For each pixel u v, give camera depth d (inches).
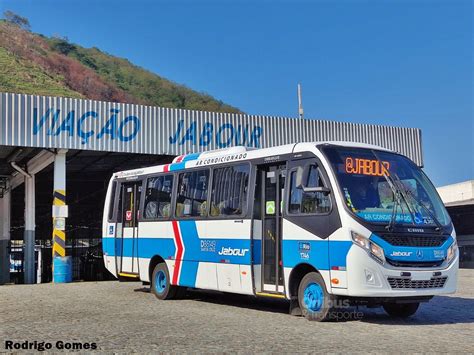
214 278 494.6
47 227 1477.6
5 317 443.5
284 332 366.6
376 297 376.8
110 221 653.3
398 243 385.1
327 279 392.8
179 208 548.4
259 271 456.4
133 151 860.6
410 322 414.9
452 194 1569.9
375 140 1053.2
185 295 571.5
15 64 3789.4
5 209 1115.3
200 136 914.1
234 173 490.3
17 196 1382.9
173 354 301.0
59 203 825.5
